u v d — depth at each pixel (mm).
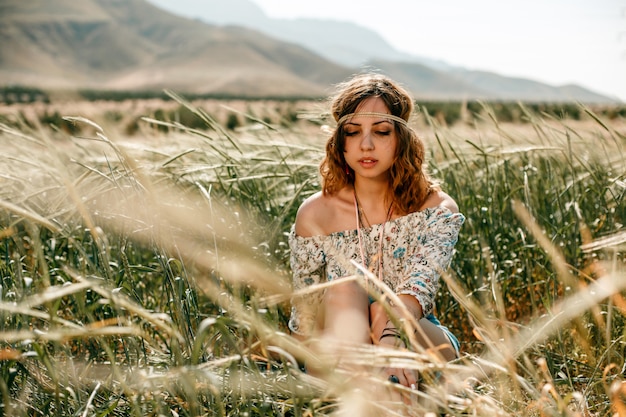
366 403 1382
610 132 2832
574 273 2807
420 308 2117
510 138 3506
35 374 1824
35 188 2326
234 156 3178
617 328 2193
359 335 2033
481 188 3564
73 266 2332
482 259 2988
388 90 2270
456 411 1593
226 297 1997
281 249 3174
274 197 3400
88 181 2219
